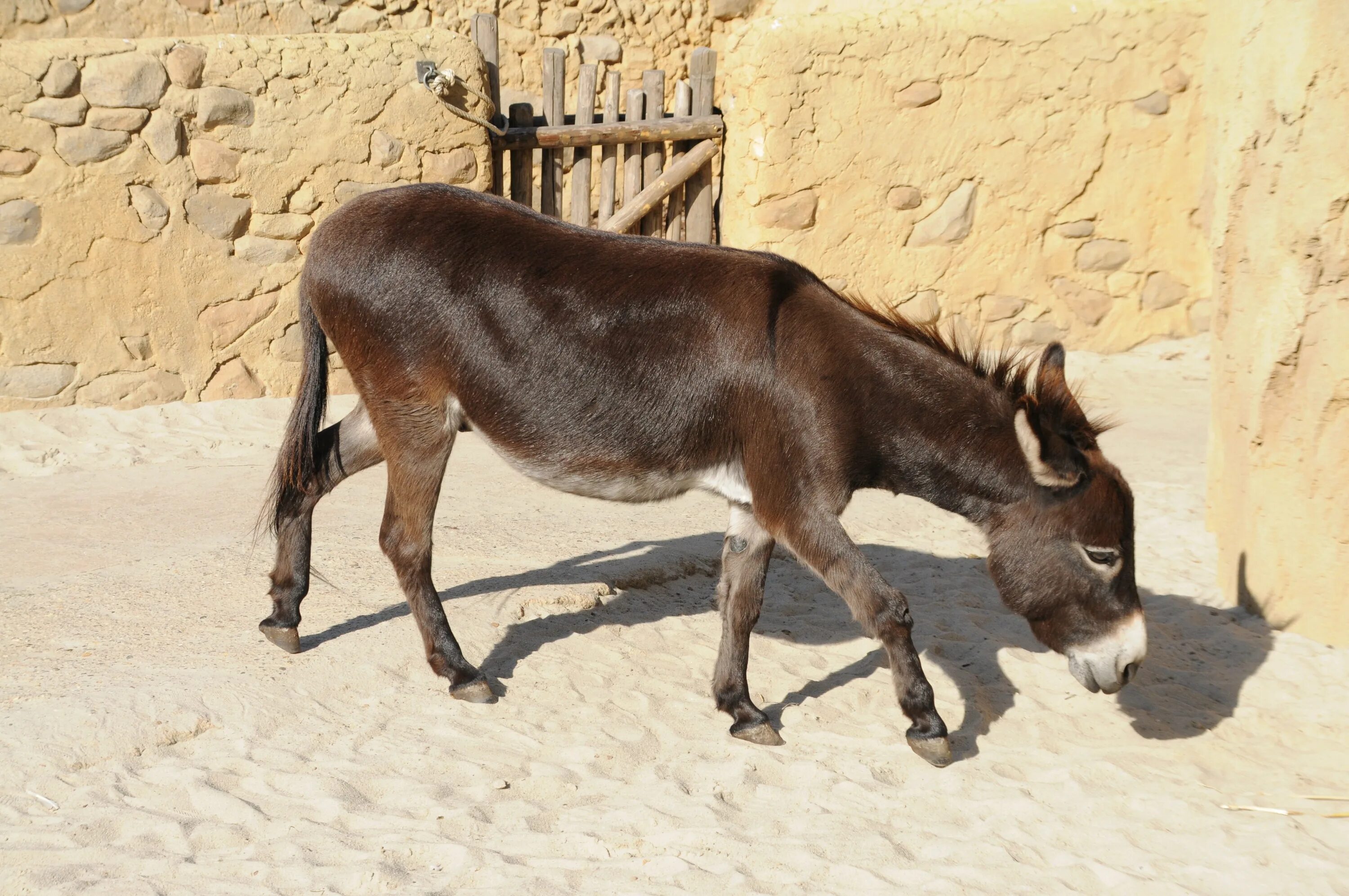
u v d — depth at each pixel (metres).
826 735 4.27
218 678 4.19
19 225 6.36
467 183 7.39
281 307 7.06
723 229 8.33
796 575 5.28
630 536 5.39
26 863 3.59
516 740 4.14
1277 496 4.94
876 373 4.11
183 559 4.92
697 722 4.29
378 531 5.26
